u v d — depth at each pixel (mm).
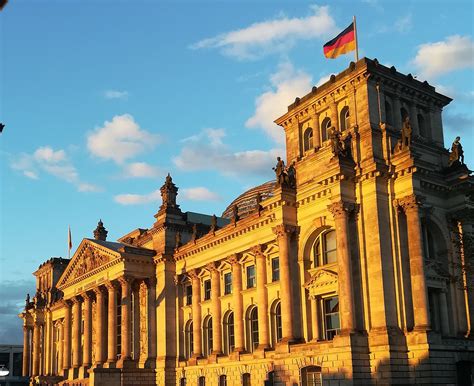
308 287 79188
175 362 107250
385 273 70125
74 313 131125
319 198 78438
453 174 76250
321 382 71250
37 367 159500
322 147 83688
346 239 71750
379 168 72438
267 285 89312
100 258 119000
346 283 70375
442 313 73000
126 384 105062
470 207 75250
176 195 118000
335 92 81875
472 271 66938
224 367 94688
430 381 65000
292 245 81188
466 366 68875
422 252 69625
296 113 88500
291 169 84125
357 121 77375
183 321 108812
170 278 111188
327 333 77500
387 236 71750
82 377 120750
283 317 78375
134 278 111125
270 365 85062
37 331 161875
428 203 74562
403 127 73812
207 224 125625
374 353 68125
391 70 79688
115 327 112375
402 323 68938
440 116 85625
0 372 94688
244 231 94812
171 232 113875
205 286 105500
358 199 73875
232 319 98875
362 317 70625
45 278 167375
